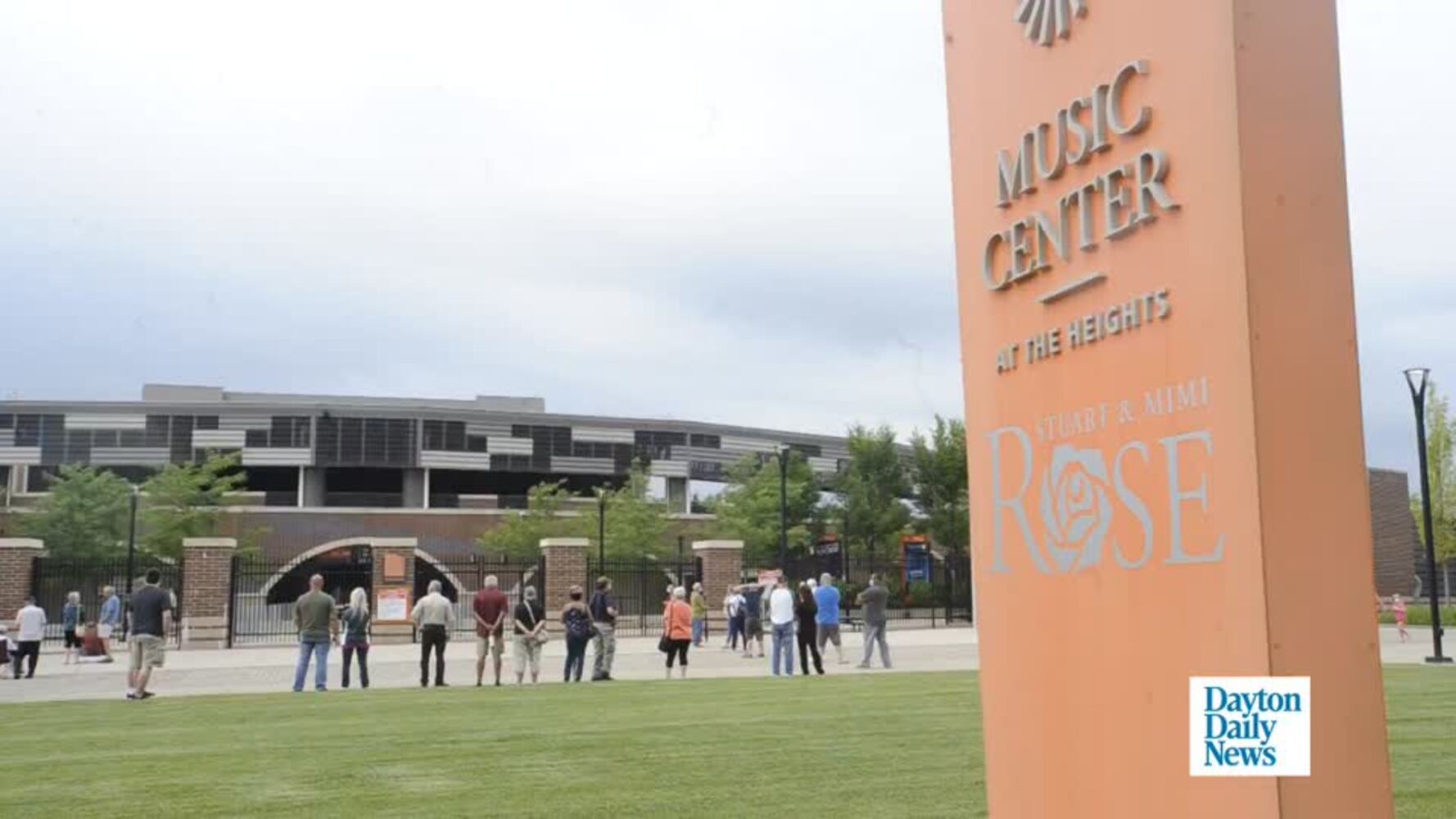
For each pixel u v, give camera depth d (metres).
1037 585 4.41
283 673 23.58
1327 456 3.35
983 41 4.81
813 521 57.75
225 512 56.12
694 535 66.62
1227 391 3.43
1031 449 4.45
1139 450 3.82
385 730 12.55
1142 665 3.79
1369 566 3.34
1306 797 3.25
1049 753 4.30
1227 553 3.43
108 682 21.77
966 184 4.96
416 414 75.69
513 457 77.81
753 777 8.86
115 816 7.77
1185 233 3.61
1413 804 7.23
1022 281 4.54
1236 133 3.40
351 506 81.56
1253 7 3.44
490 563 50.75
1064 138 4.22
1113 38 3.95
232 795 8.49
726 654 29.28
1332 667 3.29
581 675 21.75
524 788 8.61
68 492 52.12
